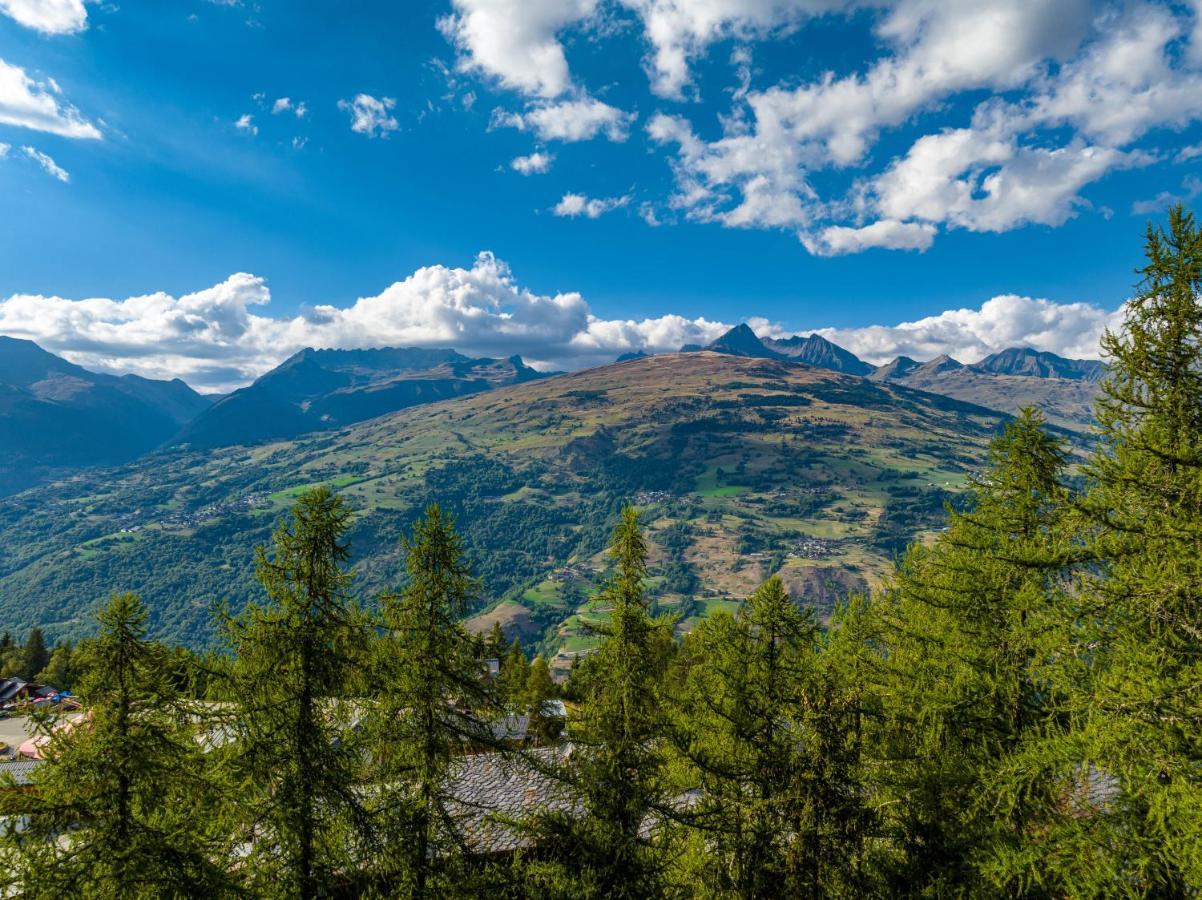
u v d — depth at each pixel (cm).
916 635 2108
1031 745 1327
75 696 1018
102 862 970
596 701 1617
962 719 1639
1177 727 1085
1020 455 1648
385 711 1405
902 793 1642
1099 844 1203
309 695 1263
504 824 1605
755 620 1741
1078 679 1307
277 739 1209
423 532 1452
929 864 1537
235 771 1171
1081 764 1258
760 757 1565
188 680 1130
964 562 1775
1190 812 1035
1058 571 1358
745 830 1551
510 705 1566
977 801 1418
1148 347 1223
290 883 1230
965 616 1739
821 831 1422
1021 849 1322
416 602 1427
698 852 1812
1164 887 1179
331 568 1291
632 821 1569
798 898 1423
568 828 1564
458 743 1506
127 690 1021
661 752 1747
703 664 2106
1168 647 1141
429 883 1425
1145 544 1196
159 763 1027
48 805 973
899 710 1888
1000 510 1705
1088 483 1334
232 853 1255
